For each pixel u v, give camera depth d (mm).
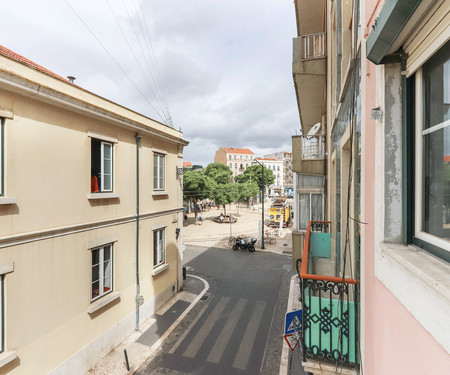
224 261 19781
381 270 1791
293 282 15227
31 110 6219
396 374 1550
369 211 2166
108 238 8484
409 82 1750
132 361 8188
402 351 1470
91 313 7820
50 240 6613
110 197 8500
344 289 2846
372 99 2113
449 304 1015
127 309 9453
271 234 29391
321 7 10086
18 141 5945
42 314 6387
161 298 11750
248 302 12555
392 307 1635
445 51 1387
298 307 12000
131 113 9938
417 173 1674
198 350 8836
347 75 3447
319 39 8688
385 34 1601
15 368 5781
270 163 96500
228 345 9125
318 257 6543
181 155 13375
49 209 6629
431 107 1545
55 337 6707
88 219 7793
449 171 1387
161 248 12023
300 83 9664
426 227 1608
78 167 7473
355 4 2928
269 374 7754
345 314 2871
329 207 8148
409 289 1360
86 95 7969
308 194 12375
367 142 2254
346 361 2879
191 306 11953
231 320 10820
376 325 1946
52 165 6723
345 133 3959
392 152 1802
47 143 6602
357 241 3135
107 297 8438
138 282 9930
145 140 10484
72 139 7289
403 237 1768
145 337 9438
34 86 6031
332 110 6781
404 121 1757
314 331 3049
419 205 1654
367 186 2244
